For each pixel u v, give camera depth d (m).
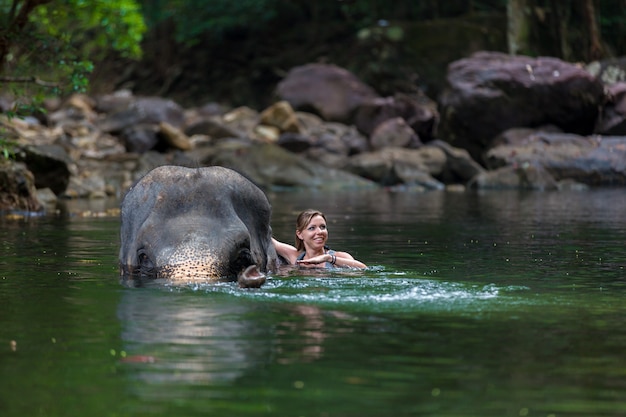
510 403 4.82
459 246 11.86
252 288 7.96
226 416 4.60
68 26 22.69
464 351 5.84
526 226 14.81
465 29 40.28
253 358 5.63
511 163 27.84
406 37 40.50
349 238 12.87
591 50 37.78
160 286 8.12
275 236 13.03
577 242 12.34
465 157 28.67
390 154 29.03
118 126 32.34
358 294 7.77
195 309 7.11
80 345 5.98
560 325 6.64
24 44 16.47
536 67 31.09
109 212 17.47
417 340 6.12
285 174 26.98
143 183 9.16
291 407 4.72
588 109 30.67
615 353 5.83
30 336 6.24
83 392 4.99
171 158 27.58
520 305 7.38
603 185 27.14
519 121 30.64
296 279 8.63
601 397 4.93
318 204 20.17
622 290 8.18
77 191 22.27
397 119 31.98
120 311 7.05
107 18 22.34
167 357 5.66
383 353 5.78
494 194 24.06
